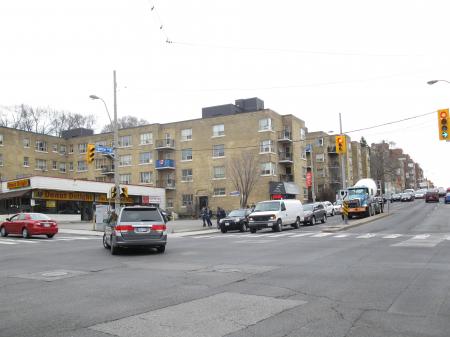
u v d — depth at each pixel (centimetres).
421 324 625
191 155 6153
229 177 5766
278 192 5459
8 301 827
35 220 2661
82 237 2838
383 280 956
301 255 1441
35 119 8350
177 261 1386
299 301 776
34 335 600
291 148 6050
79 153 7131
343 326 620
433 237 1972
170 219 5381
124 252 1714
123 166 6619
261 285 932
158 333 597
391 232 2366
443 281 932
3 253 1783
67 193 4794
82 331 613
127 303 784
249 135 5769
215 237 2556
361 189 4056
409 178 15975
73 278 1089
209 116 6347
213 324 637
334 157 8469
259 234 2655
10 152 6250
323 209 3731
